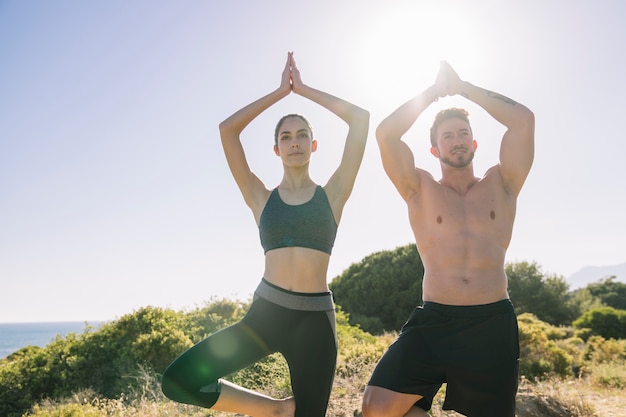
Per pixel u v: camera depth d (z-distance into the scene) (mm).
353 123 3453
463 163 3199
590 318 20906
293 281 3094
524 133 3170
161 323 9258
